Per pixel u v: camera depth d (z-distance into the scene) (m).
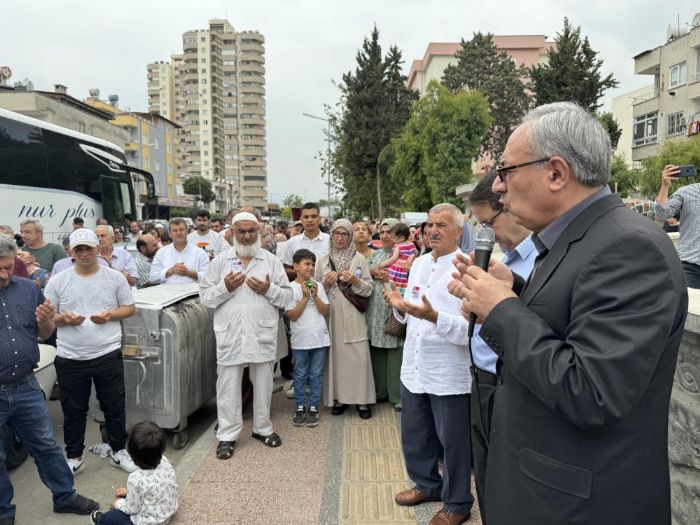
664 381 1.38
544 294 1.47
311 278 4.95
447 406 3.10
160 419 4.57
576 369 1.29
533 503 1.45
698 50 27.38
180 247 6.62
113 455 4.36
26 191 10.27
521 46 55.75
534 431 1.46
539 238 1.58
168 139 70.12
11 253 3.40
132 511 3.13
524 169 1.51
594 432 1.36
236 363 4.29
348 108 37.88
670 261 1.30
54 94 32.16
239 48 138.12
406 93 41.16
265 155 143.12
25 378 3.45
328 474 3.90
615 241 1.32
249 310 4.33
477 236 2.07
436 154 27.30
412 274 3.45
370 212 38.44
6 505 3.35
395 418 5.07
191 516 3.35
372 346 5.38
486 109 27.41
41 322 3.54
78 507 3.66
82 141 12.22
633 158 32.62
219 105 123.81
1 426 3.34
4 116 9.88
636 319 1.24
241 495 3.60
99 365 4.17
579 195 1.48
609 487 1.35
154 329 4.50
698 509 2.17
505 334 1.44
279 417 5.16
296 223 10.93
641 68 31.53
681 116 28.36
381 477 3.83
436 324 2.94
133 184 14.75
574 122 1.45
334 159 40.56
